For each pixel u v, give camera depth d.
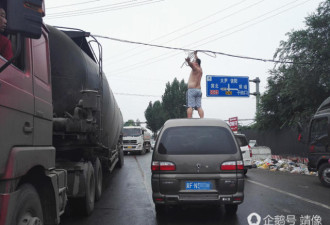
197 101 10.08
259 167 16.20
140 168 15.30
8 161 2.75
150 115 74.69
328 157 9.62
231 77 21.95
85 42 6.84
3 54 2.94
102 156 8.65
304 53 17.48
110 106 8.48
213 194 5.18
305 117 18.84
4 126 2.69
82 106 5.74
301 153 18.41
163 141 5.52
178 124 5.74
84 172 5.82
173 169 5.24
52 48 5.75
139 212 6.38
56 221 3.87
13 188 2.80
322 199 7.54
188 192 5.19
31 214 3.23
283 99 20.72
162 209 6.02
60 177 4.26
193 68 10.10
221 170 5.23
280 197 7.81
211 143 5.43
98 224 5.51
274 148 21.55
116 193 8.55
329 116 9.80
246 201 7.30
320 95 17.72
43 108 3.73
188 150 5.36
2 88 2.68
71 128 5.32
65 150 5.98
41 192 3.83
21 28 2.48
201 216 5.97
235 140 5.52
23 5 2.51
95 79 6.70
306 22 17.62
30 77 3.41
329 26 16.75
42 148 3.57
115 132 10.97
